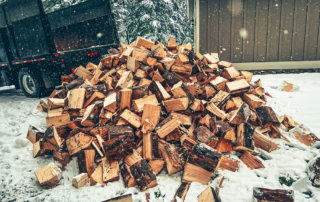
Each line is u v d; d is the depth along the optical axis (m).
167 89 3.17
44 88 5.37
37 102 5.01
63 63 5.26
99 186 2.25
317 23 6.44
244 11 6.62
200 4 6.70
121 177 2.39
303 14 6.44
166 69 3.25
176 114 2.80
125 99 2.76
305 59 6.73
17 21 5.35
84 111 3.02
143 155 2.49
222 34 6.87
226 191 2.09
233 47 6.94
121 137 2.38
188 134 2.66
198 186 2.17
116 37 6.31
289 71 6.87
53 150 2.77
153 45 3.85
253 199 1.85
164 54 3.38
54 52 4.98
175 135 2.55
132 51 3.51
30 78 5.63
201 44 7.03
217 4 6.66
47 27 4.89
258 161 2.41
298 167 2.35
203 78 3.34
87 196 2.12
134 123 2.63
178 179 2.32
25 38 5.35
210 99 3.29
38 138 3.00
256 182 2.17
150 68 3.22
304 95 4.45
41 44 5.05
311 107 3.86
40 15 4.78
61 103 3.23
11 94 6.71
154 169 2.40
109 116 2.79
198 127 2.71
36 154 2.75
